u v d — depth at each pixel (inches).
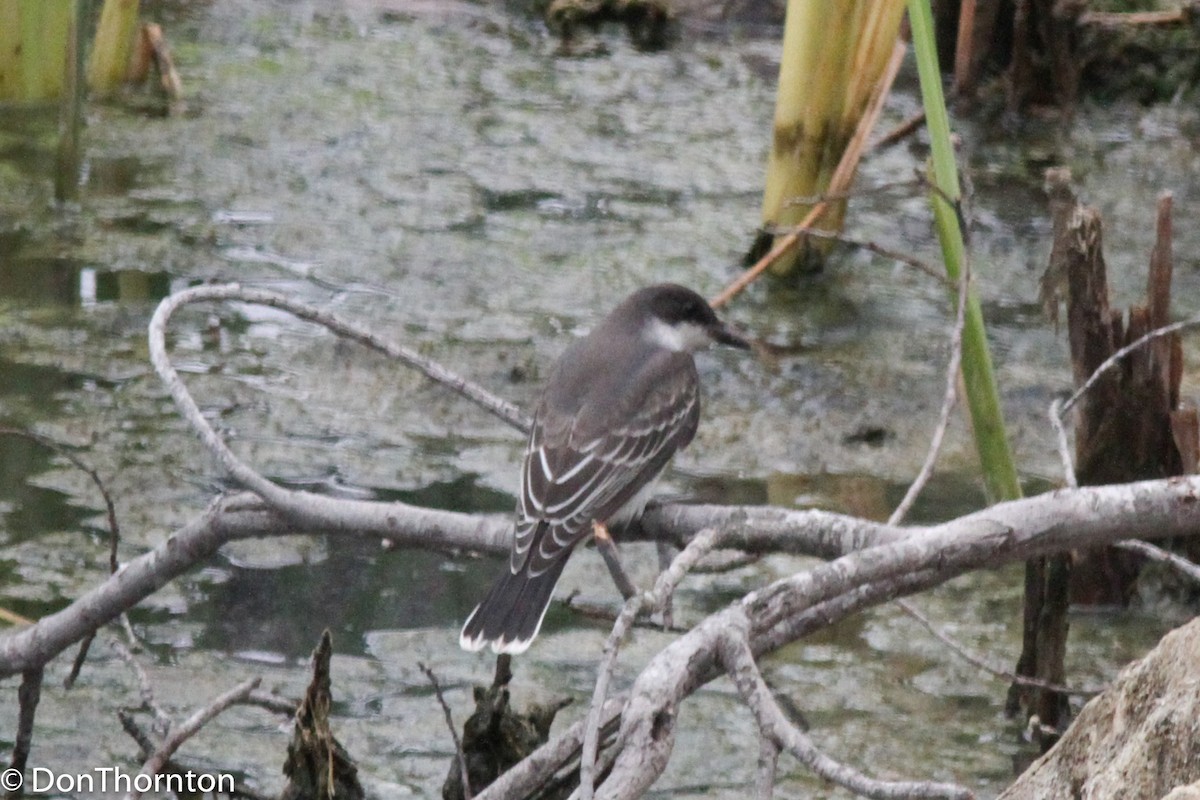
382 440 497.7
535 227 655.8
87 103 756.0
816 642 410.0
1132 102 788.0
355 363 546.6
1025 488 474.0
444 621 410.9
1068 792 263.1
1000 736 369.7
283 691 376.5
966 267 352.5
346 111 769.6
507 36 888.3
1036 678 356.5
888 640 410.3
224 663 389.4
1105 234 651.5
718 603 416.5
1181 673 247.1
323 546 446.3
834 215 604.4
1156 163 732.7
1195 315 579.8
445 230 649.0
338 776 326.0
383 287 599.8
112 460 477.1
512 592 309.6
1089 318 419.8
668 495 469.1
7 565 420.5
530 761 256.8
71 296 582.2
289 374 538.0
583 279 609.6
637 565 437.1
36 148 706.8
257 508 309.7
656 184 703.1
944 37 802.8
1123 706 257.0
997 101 773.3
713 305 559.5
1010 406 524.7
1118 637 414.6
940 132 387.2
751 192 699.4
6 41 738.2
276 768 350.9
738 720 377.7
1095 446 424.8
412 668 390.0
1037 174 716.0
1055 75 765.9
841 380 542.6
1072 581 428.8
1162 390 420.5
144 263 609.0
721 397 529.3
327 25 893.8
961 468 491.8
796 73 582.9
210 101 771.4
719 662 247.9
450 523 311.3
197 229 639.8
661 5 884.0
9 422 496.4
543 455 333.1
